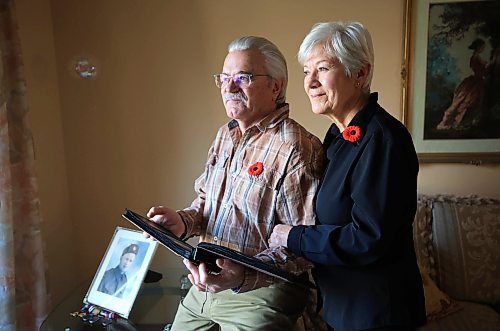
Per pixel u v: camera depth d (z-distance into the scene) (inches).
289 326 49.9
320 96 44.3
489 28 77.9
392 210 39.7
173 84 82.7
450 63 79.3
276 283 46.6
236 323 50.4
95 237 87.7
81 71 82.1
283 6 79.4
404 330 42.9
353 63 42.6
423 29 78.4
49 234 81.1
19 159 65.5
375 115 43.3
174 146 84.8
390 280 42.3
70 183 86.4
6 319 61.4
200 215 56.3
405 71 79.5
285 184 47.0
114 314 61.9
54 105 82.4
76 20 81.0
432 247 76.5
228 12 80.0
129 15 80.8
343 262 40.9
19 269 67.0
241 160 50.9
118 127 84.4
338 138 46.3
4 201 60.2
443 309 69.1
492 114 80.6
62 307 65.2
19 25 73.3
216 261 40.7
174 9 80.4
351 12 79.0
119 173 86.0
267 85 49.9
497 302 73.2
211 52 81.4
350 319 43.2
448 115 81.0
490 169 82.9
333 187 43.6
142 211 86.8
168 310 64.7
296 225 46.5
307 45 44.1
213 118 83.5
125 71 82.5
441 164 83.1
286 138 48.4
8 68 63.9
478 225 75.0
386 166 40.0
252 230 48.5
